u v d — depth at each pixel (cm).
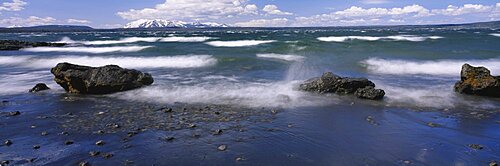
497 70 1791
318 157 618
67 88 1247
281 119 864
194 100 1088
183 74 1686
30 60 2452
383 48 2794
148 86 1327
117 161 596
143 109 973
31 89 1267
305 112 934
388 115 902
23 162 590
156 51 2919
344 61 2139
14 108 993
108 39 5441
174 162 594
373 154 630
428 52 2498
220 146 669
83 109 977
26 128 789
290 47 2941
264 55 2506
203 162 594
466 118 870
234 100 1081
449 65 1939
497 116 888
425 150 646
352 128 788
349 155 626
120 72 1267
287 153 636
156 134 743
